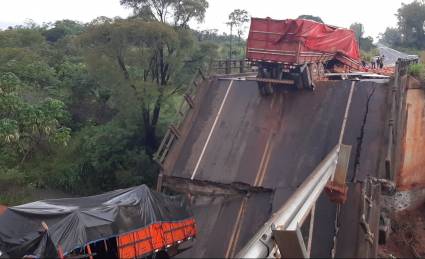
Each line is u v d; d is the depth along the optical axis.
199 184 17.92
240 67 24.92
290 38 17.52
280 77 18.41
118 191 17.67
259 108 18.98
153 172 28.81
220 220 16.62
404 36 72.81
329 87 18.41
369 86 17.72
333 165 13.66
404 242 15.91
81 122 38.47
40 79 39.75
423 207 17.91
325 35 19.64
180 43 28.05
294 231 7.85
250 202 16.66
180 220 17.34
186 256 16.00
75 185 31.52
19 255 14.84
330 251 12.88
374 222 13.09
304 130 17.62
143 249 16.12
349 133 16.78
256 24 17.98
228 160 17.89
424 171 17.84
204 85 20.64
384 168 15.55
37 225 15.37
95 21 27.67
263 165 17.28
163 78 29.31
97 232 15.26
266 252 9.08
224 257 15.32
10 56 41.06
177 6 28.70
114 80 27.34
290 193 15.98
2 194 28.00
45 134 32.00
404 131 17.11
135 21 26.42
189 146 18.91
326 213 13.91
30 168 32.22
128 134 30.17
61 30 65.81
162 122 30.41
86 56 27.41
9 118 30.11
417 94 17.27
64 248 14.57
